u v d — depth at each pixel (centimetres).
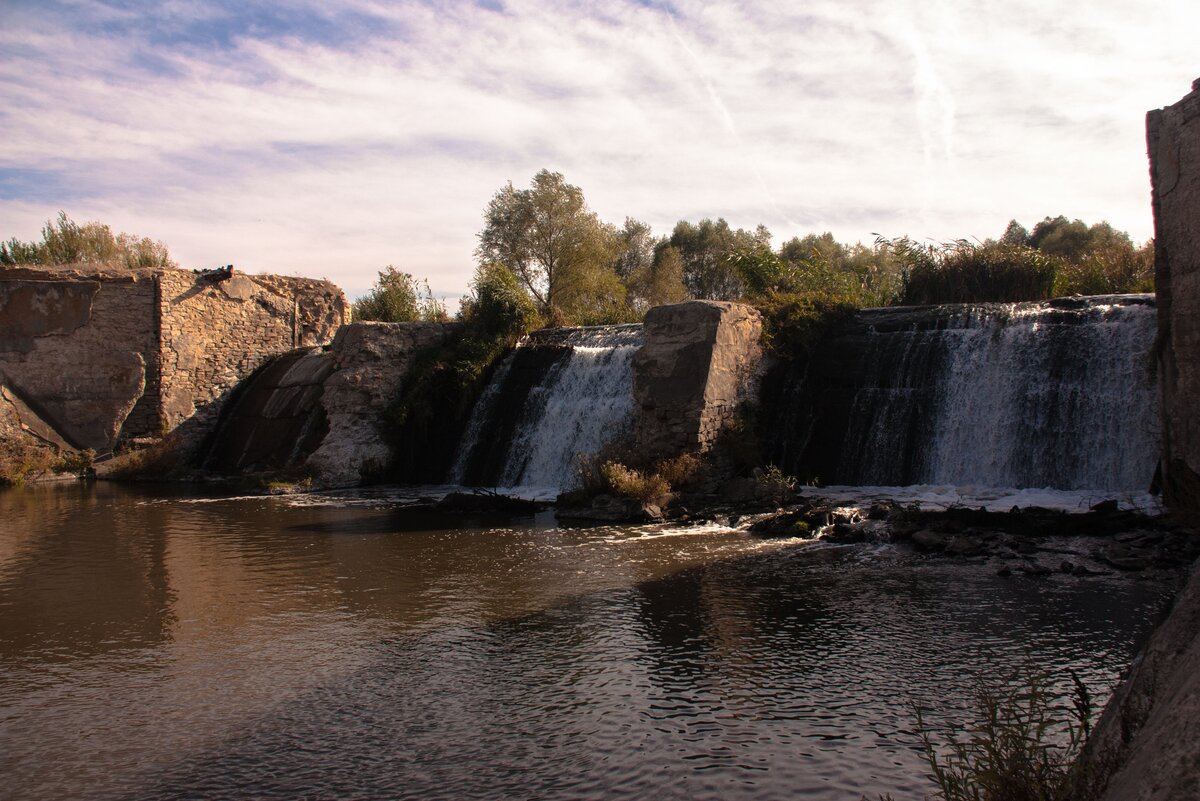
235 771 784
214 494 2705
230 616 1277
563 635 1139
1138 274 2650
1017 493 1816
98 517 2247
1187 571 1274
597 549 1655
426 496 2517
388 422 2930
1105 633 1048
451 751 812
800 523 1719
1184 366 1084
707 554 1569
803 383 2292
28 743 854
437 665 1042
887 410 2139
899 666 975
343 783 755
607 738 827
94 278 3394
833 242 7600
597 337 2952
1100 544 1430
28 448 3212
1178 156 1084
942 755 759
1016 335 2039
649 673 992
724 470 2138
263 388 3578
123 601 1378
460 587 1402
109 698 968
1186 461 1094
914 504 1753
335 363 3120
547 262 4984
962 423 2028
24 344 3291
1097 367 1900
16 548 1830
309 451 3011
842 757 767
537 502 2214
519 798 720
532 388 2792
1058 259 2730
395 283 4044
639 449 2192
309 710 918
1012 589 1252
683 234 7475
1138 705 486
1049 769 547
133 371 3444
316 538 1877
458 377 2894
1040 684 852
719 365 2131
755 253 3219
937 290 2764
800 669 982
